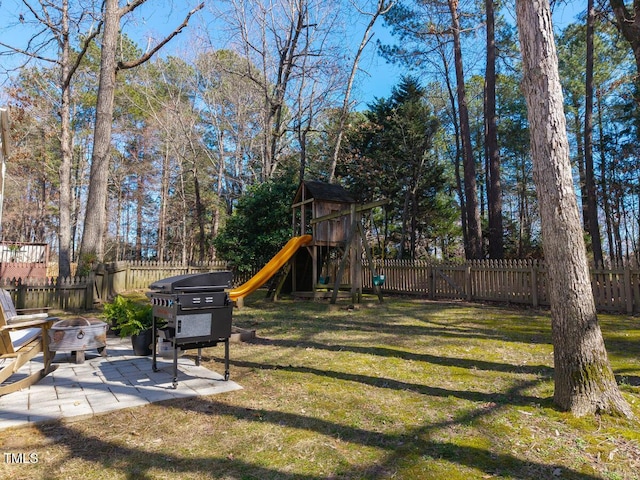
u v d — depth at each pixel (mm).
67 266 13719
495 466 2473
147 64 23609
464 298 11711
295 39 19047
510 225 26719
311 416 3258
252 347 5852
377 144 23062
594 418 3072
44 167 24141
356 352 5516
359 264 11086
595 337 3234
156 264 15305
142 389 3887
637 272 8688
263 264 15797
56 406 3387
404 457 2590
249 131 25750
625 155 18672
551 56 3346
